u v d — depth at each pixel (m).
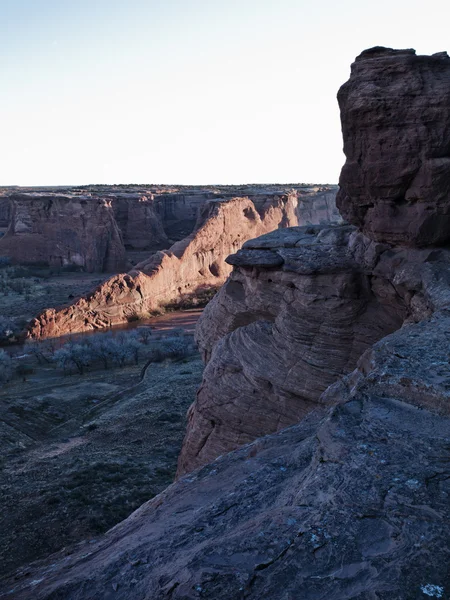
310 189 177.00
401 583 3.96
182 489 8.47
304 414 18.33
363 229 19.27
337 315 18.47
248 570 4.35
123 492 24.95
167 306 85.12
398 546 4.39
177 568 4.75
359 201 18.69
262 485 6.70
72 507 23.62
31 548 20.80
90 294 75.00
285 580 4.18
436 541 4.37
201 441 20.86
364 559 4.29
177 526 6.32
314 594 3.99
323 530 4.68
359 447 6.11
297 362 18.70
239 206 108.31
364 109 16.91
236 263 22.00
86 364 52.28
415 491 5.09
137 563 5.34
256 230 114.56
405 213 17.45
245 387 19.55
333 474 5.66
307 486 5.57
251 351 20.05
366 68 16.86
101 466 27.97
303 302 19.06
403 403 7.45
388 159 17.06
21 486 26.28
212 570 4.43
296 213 143.38
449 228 17.00
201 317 26.92
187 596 4.18
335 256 19.52
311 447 7.60
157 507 8.27
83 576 5.48
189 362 53.19
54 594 5.18
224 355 20.75
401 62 16.27
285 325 19.48
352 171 18.19
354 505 4.99
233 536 5.02
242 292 23.61
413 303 16.06
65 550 8.16
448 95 16.05
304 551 4.46
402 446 6.08
